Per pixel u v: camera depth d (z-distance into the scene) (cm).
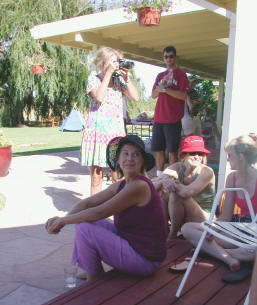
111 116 429
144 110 2655
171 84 513
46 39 700
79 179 680
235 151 261
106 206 236
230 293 231
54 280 288
